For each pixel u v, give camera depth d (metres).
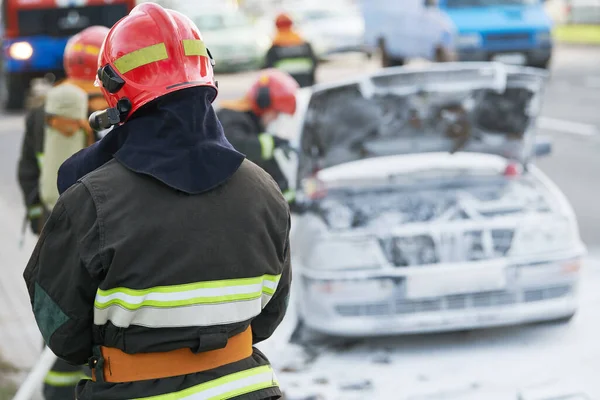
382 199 7.60
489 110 7.62
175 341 2.87
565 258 6.80
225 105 6.85
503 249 6.79
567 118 17.42
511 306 6.71
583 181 12.35
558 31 34.12
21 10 20.08
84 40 5.59
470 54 20.34
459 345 6.96
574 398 5.29
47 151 5.36
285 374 6.51
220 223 2.92
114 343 2.87
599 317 7.39
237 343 3.03
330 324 6.67
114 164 2.90
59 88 5.34
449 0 21.39
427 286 6.58
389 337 7.22
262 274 3.01
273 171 6.48
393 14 23.56
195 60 2.99
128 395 2.88
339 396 6.06
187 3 28.75
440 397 5.99
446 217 7.18
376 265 6.64
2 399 6.04
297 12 28.70
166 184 2.86
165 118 2.89
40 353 7.04
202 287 2.88
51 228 2.83
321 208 7.21
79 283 2.81
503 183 7.80
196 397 2.90
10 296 8.39
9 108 21.39
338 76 25.22
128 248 2.78
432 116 7.60
